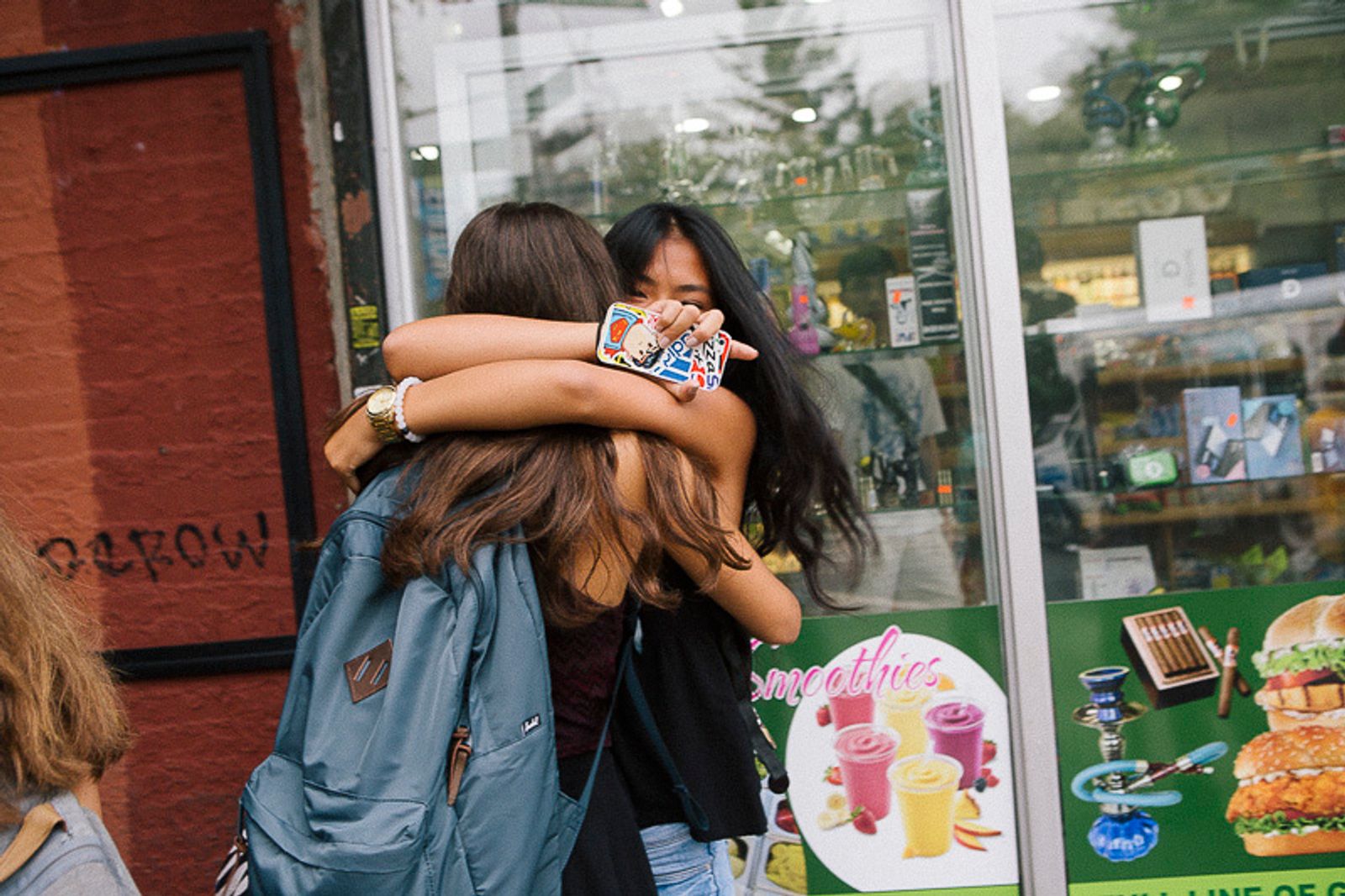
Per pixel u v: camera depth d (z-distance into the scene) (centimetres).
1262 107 271
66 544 300
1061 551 267
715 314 147
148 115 294
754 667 256
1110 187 270
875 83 275
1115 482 267
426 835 125
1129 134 269
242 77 290
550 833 139
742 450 163
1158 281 270
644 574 142
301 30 289
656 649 164
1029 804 251
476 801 128
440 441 143
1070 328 269
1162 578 266
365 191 257
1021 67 269
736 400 161
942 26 271
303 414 293
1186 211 270
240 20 290
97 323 297
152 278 296
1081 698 253
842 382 276
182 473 297
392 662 129
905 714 256
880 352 275
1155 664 252
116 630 299
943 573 266
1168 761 251
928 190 274
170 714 298
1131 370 269
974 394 268
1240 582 267
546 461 138
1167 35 269
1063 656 253
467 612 132
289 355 290
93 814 105
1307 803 250
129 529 299
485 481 138
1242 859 251
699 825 160
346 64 255
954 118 269
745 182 279
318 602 142
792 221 279
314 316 292
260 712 297
